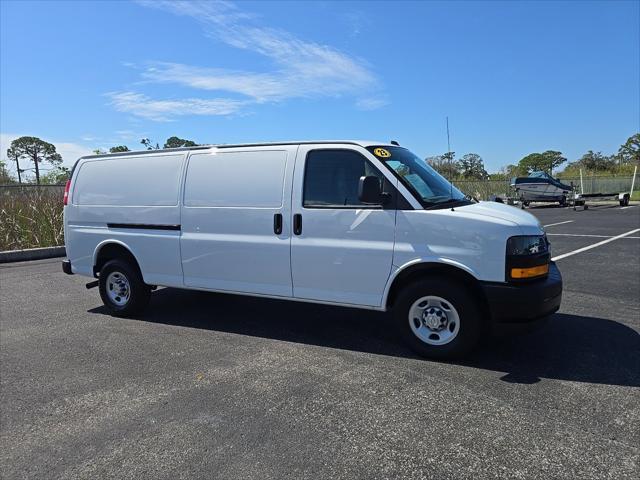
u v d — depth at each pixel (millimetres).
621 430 3307
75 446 3281
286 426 3455
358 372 4391
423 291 4559
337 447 3172
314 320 6066
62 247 12172
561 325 5609
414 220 4559
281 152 5262
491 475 2842
